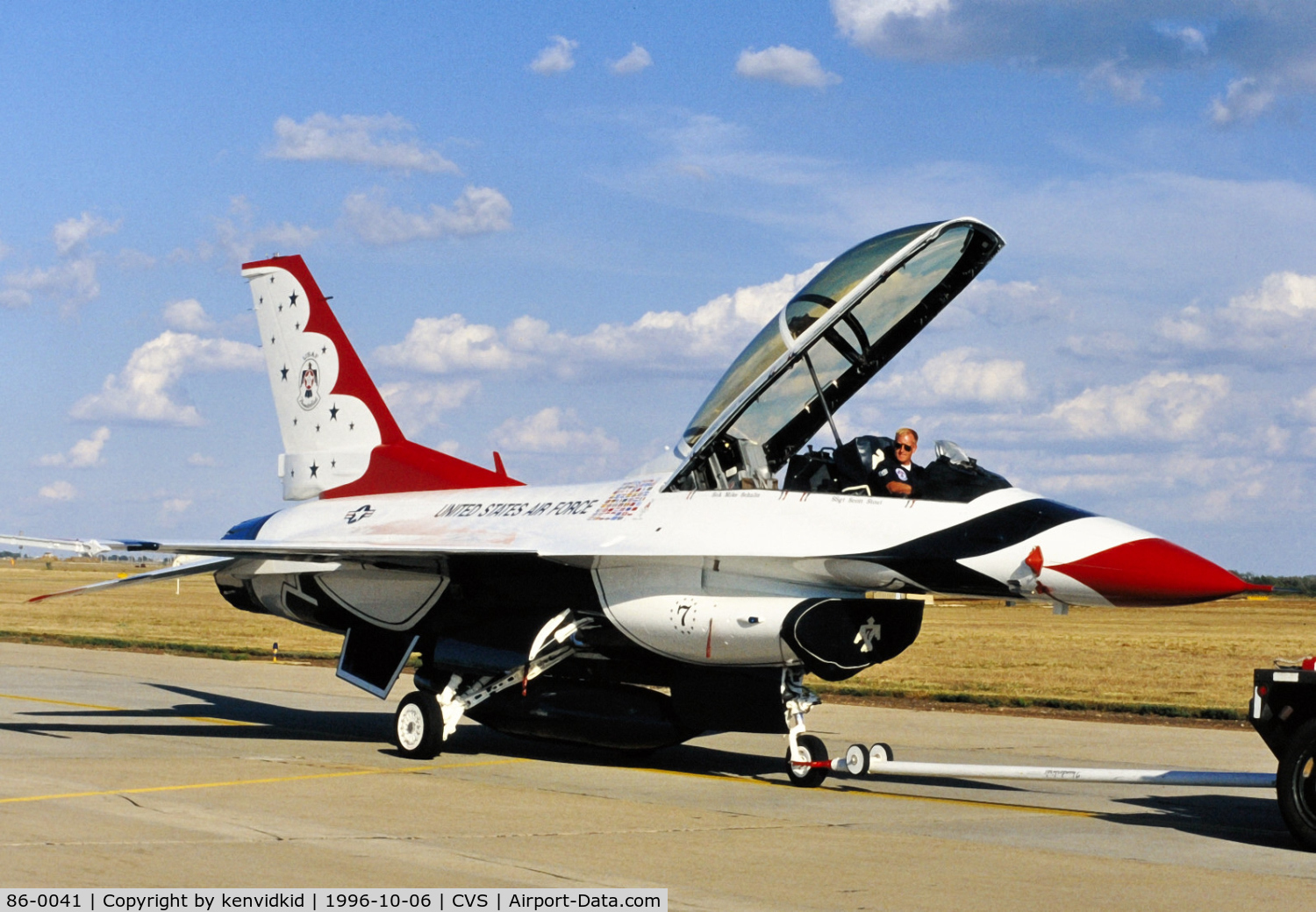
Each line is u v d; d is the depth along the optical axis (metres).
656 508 11.29
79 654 25.78
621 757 12.23
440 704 11.68
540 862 6.78
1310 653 34.72
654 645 11.07
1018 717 17.08
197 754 11.38
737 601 10.45
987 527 9.66
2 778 9.45
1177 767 11.89
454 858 6.82
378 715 16.12
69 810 7.98
